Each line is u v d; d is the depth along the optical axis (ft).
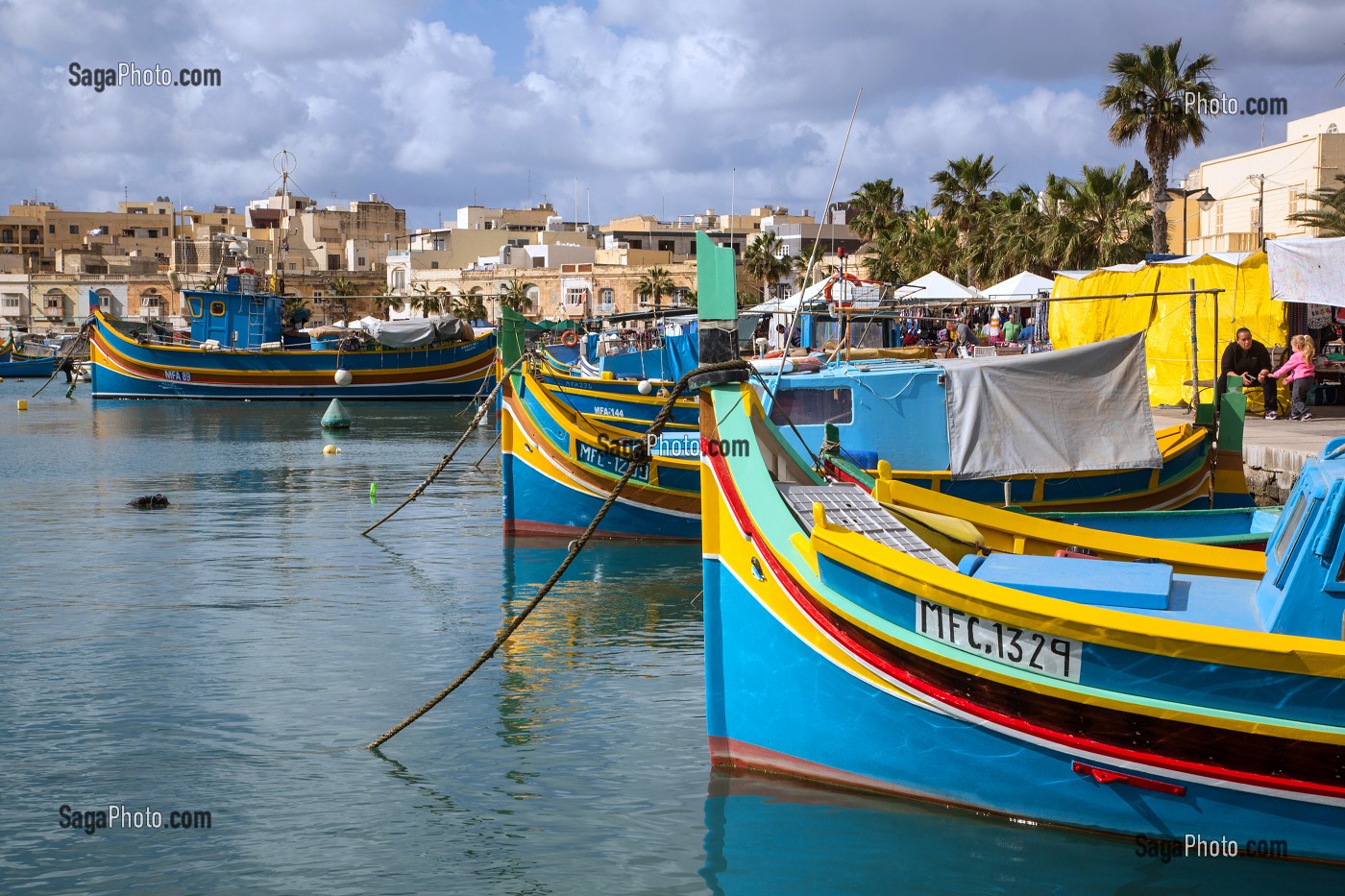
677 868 25.43
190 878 25.16
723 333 29.07
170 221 447.83
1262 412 79.36
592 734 33.40
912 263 191.52
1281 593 25.07
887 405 53.98
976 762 26.40
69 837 27.12
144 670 39.99
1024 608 24.95
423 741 32.96
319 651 42.42
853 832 26.55
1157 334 92.53
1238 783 24.21
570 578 55.31
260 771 30.96
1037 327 111.65
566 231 376.48
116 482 93.61
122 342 200.64
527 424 66.13
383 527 70.95
